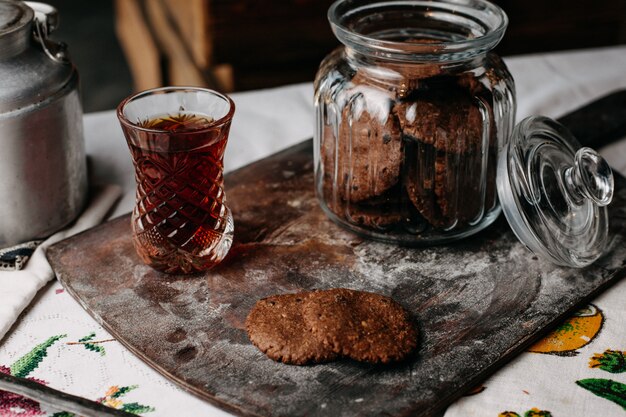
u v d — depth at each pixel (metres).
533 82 0.80
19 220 0.61
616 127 0.72
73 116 0.62
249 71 1.00
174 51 1.18
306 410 0.50
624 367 0.53
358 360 0.52
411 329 0.54
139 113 0.58
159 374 0.53
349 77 0.60
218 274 0.59
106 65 1.69
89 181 0.68
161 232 0.57
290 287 0.58
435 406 0.50
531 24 1.05
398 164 0.58
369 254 0.61
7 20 0.58
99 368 0.53
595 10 1.05
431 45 0.56
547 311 0.56
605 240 0.61
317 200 0.66
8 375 0.51
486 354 0.53
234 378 0.51
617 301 0.58
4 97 0.57
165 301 0.57
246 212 0.64
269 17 0.97
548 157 0.61
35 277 0.58
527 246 0.59
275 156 0.71
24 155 0.59
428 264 0.60
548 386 0.52
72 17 1.90
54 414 0.50
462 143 0.58
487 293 0.57
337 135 0.60
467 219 0.61
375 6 0.63
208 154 0.56
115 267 0.59
